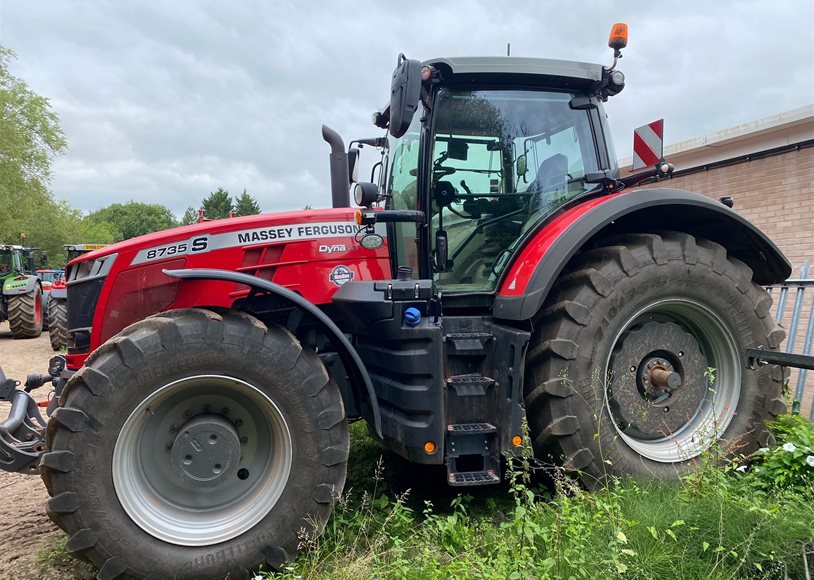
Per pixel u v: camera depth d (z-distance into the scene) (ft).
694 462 9.75
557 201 10.82
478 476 8.82
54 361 10.66
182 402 8.36
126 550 7.61
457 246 10.35
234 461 8.36
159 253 9.43
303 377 8.29
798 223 16.99
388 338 9.06
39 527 9.97
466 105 10.31
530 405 9.56
